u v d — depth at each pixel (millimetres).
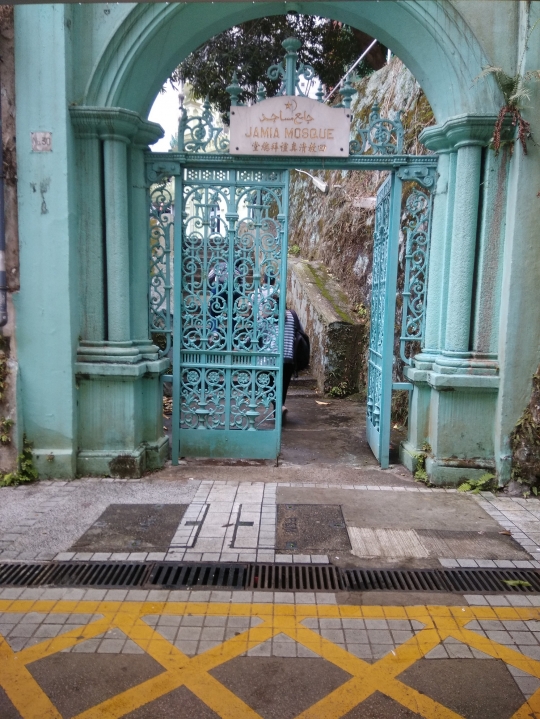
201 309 4961
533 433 4445
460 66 4301
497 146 4215
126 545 3527
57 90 4250
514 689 2371
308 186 13062
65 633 2691
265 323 5020
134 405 4711
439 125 4555
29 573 3209
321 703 2287
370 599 3008
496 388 4543
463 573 3283
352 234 9656
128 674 2434
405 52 4598
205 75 9609
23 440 4582
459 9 4258
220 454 5195
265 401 5129
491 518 4043
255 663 2508
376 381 5453
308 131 4633
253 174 4824
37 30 4191
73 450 4625
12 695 2314
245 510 4078
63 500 4203
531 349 4453
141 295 4898
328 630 2740
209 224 4875
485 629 2766
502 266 4512
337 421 7000
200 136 4828
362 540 3654
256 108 4625
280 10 4500
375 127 4809
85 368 4562
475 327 4617
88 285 4641
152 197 4926
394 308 4992
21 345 4496
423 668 2488
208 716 2223
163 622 2783
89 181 4516
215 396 5098
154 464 4906
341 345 8508
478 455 4672
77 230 4559
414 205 4887
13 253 4422
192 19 4398
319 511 4094
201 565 3312
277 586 3119
